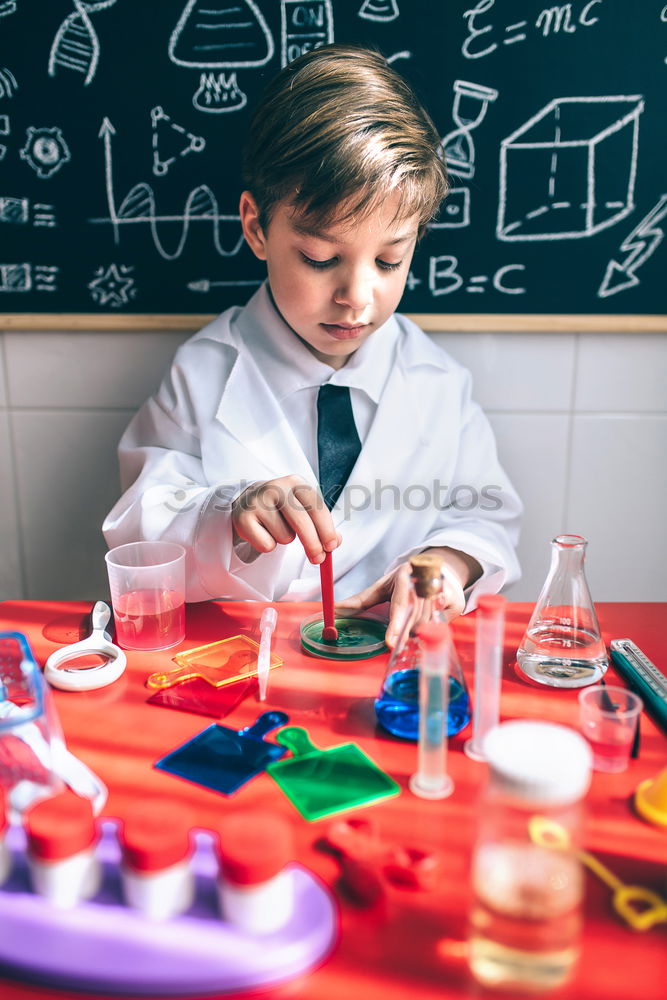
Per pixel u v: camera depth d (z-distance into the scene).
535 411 1.50
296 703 0.79
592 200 1.39
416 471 1.28
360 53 1.09
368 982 0.49
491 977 0.49
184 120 1.37
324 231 0.98
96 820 0.61
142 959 0.49
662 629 0.94
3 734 0.67
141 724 0.75
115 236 1.43
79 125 1.38
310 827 0.61
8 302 1.47
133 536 1.14
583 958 0.50
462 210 1.40
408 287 1.44
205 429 1.22
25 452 1.55
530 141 1.36
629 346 1.46
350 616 0.97
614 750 0.69
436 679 0.63
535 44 1.32
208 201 1.41
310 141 0.97
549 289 1.43
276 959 0.49
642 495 1.55
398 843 0.60
